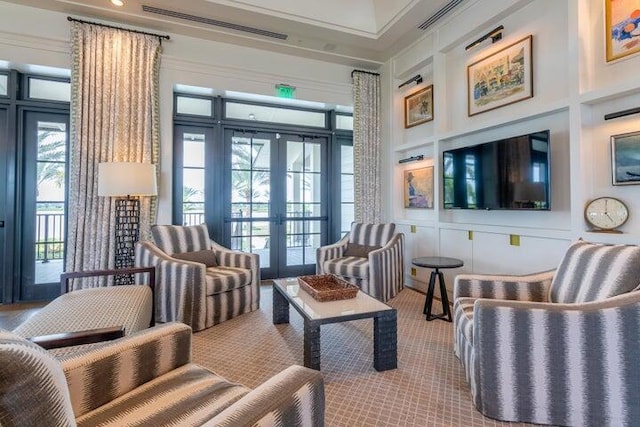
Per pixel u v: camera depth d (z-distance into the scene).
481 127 3.25
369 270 3.35
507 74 3.12
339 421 1.62
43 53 3.34
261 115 4.59
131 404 1.02
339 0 3.73
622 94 2.22
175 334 1.28
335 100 4.64
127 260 3.37
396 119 4.59
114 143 3.45
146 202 3.58
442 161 3.80
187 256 3.28
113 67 3.46
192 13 3.44
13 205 3.46
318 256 3.79
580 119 2.41
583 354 1.47
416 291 4.03
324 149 4.93
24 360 0.58
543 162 2.66
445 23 3.66
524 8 2.96
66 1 3.21
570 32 2.48
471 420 1.62
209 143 4.29
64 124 3.64
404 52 4.32
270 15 3.50
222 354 2.35
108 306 1.89
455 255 3.56
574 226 2.43
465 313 1.90
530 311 1.54
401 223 4.42
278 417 0.78
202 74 3.96
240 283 3.12
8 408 0.56
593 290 1.65
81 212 3.34
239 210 4.48
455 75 3.71
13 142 3.44
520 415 1.57
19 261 3.50
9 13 3.24
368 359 2.27
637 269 1.53
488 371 1.61
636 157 2.19
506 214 3.17
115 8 3.34
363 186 4.63
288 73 4.37
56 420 0.62
